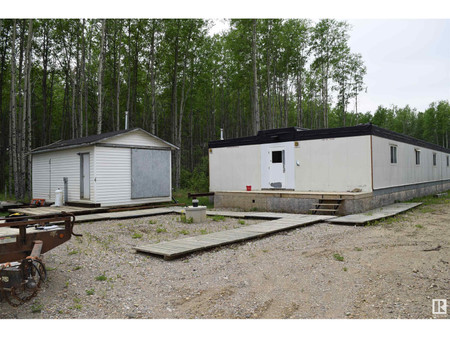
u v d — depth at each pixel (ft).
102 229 28.55
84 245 22.57
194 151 120.98
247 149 46.91
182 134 121.60
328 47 93.20
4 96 90.43
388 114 202.69
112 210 39.73
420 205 42.39
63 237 16.11
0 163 93.97
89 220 32.76
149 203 45.83
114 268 17.48
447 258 17.78
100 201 40.29
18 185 53.42
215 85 115.96
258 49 80.12
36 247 14.35
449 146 177.68
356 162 37.14
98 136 44.55
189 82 88.89
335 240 22.66
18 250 14.73
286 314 11.91
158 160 47.39
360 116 201.87
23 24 64.85
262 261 18.37
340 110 140.87
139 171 44.86
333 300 12.98
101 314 12.05
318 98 142.41
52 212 35.53
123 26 79.20
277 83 102.99
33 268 14.15
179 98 97.81
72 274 16.51
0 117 92.02
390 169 42.19
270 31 76.38
